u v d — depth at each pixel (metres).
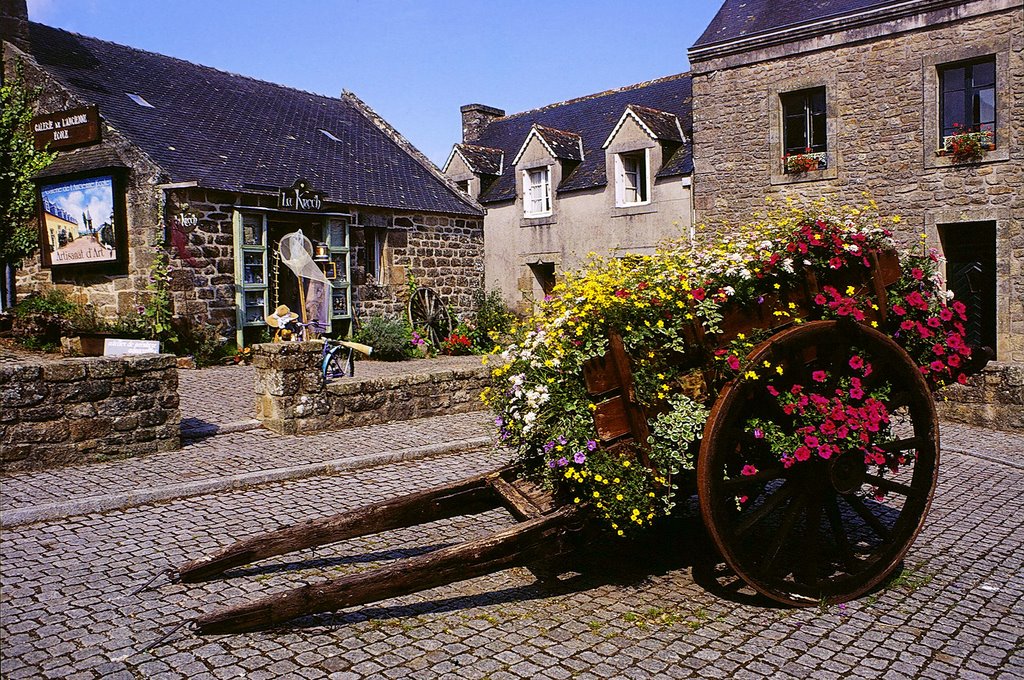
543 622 4.16
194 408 9.30
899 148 15.37
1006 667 3.77
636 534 4.74
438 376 9.54
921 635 4.10
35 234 14.59
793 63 16.44
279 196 14.73
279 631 3.98
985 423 9.61
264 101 18.95
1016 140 14.19
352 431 8.52
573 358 4.12
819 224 4.53
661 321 4.13
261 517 5.74
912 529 4.60
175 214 13.31
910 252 5.05
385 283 17.31
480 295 19.56
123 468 6.79
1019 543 5.58
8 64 14.76
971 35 14.44
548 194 22.53
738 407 4.12
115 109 14.59
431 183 19.38
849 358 4.45
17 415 6.56
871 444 4.43
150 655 3.72
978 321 15.22
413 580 3.69
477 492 4.58
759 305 4.38
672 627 4.12
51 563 4.80
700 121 17.83
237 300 14.24
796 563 4.95
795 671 3.69
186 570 4.20
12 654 3.71
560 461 4.03
